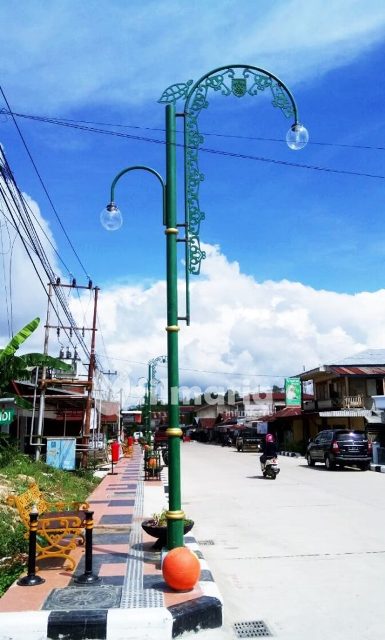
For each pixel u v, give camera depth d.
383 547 8.66
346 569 7.44
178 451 7.18
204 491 16.77
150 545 8.41
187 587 5.90
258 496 15.31
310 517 11.57
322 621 5.55
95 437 33.19
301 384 39.94
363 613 5.75
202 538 9.73
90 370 23.73
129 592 5.90
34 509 6.53
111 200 8.06
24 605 5.49
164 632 5.08
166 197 7.73
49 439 18.34
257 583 6.92
